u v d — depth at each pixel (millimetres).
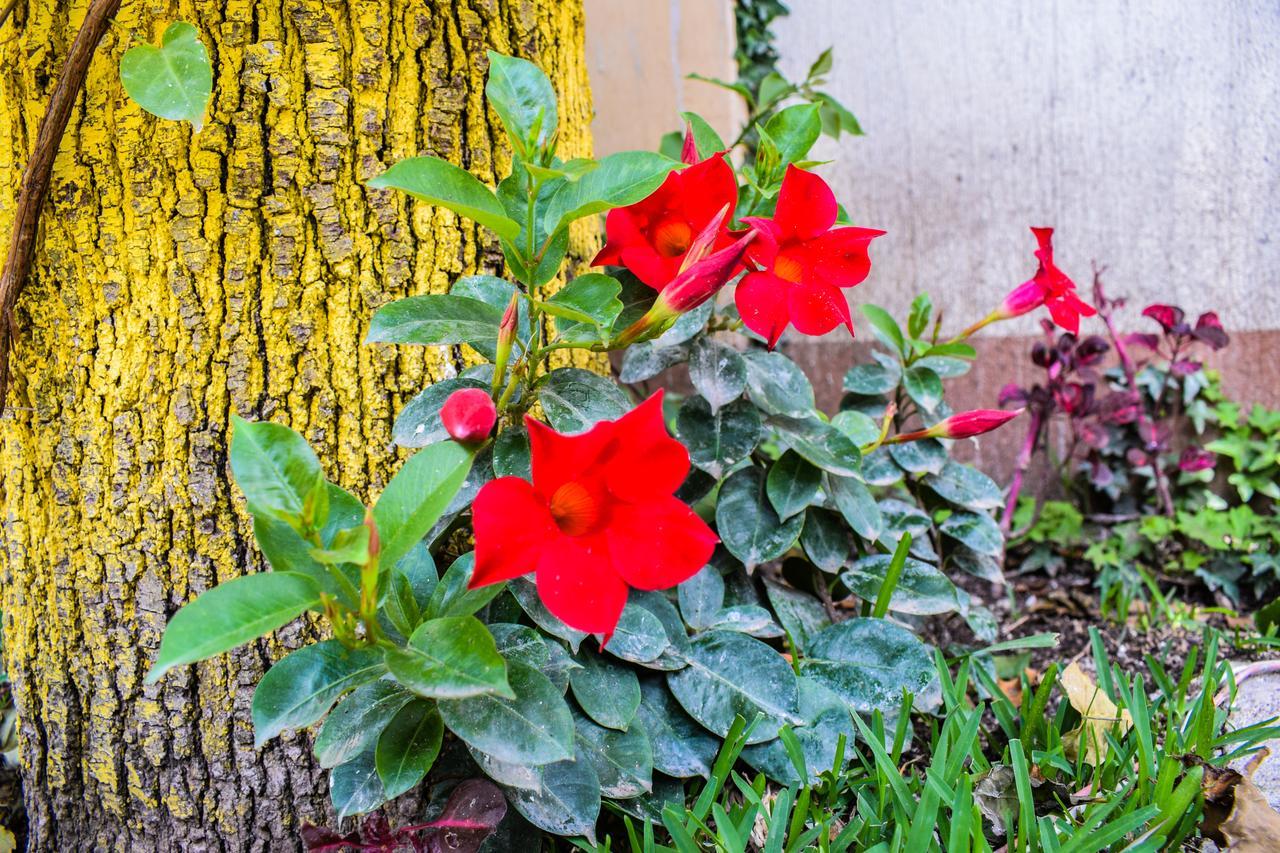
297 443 469
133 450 564
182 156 554
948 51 989
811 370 1079
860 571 658
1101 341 874
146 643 571
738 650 592
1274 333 929
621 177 518
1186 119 927
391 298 576
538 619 535
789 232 561
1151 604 848
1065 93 958
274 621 455
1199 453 943
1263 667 685
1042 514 963
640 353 621
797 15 1033
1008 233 996
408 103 576
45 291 567
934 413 680
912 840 523
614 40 1035
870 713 626
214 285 559
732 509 626
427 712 509
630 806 562
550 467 474
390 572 484
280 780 572
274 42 556
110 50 554
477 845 524
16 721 642
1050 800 583
